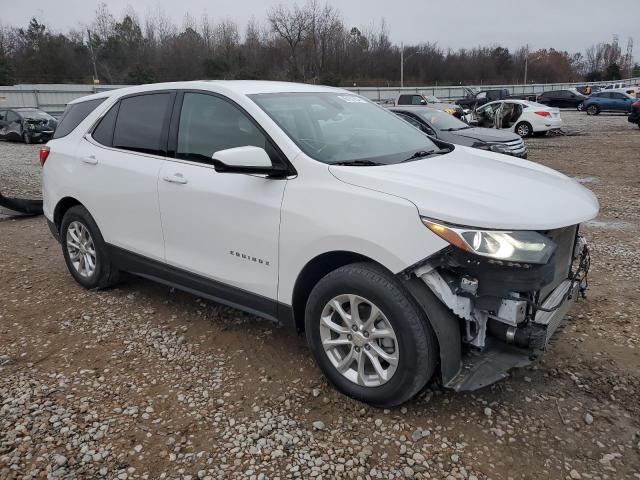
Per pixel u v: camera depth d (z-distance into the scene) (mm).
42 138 21188
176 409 3061
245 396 3180
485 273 2619
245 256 3410
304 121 3506
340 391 3158
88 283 4766
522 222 2613
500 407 3043
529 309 2719
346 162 3178
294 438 2811
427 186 2824
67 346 3803
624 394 3162
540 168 3715
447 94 55812
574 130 22844
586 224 7168
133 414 3010
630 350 3648
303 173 3123
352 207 2879
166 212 3852
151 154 4016
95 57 68875
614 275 5082
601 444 2744
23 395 3188
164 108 4000
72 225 4781
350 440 2793
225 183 3463
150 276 4215
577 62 114688
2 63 58094
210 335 3939
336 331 3064
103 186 4324
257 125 3373
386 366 2990
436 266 2680
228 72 62094
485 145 10266
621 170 11898
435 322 2693
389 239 2727
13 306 4508
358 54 76000
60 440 2791
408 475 2549
